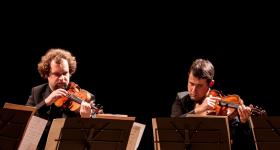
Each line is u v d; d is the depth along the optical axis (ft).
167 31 41.55
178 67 41.52
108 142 24.02
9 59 40.55
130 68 42.06
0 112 22.61
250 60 40.22
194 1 41.01
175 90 41.60
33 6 40.68
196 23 41.11
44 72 29.63
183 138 24.14
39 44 40.75
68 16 41.19
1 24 40.29
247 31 40.19
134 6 41.55
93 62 41.81
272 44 39.68
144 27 41.70
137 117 42.09
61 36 41.09
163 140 24.57
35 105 29.37
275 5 39.45
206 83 28.30
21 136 22.81
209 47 40.91
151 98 41.93
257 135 23.75
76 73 41.63
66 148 23.85
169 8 41.39
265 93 39.88
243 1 40.16
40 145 28.32
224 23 40.60
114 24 41.65
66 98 29.09
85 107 27.73
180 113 30.07
